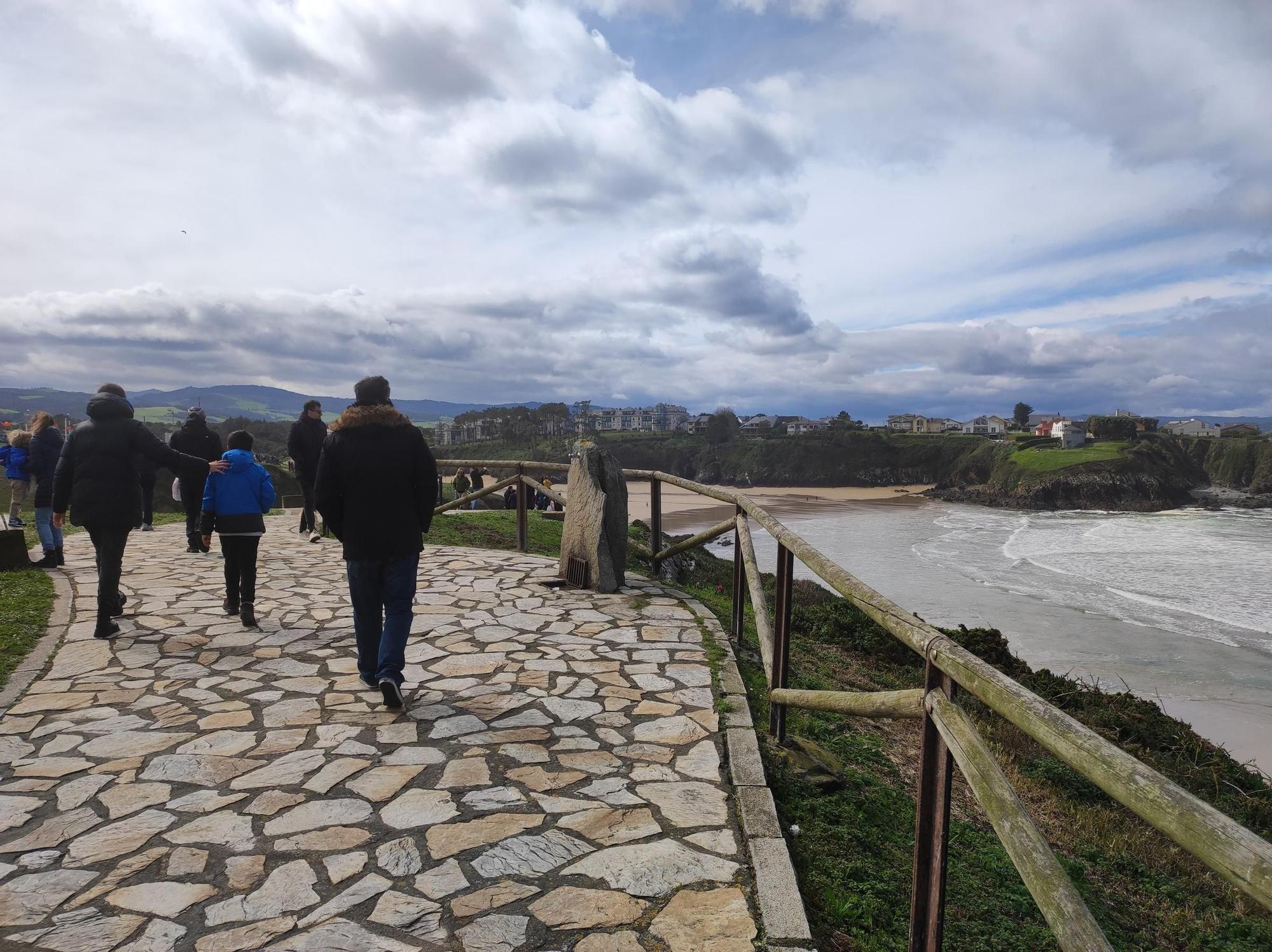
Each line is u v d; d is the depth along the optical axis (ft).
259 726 12.42
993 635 33.32
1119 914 13.51
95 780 10.47
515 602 21.35
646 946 7.26
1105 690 52.80
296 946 7.12
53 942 7.12
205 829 9.22
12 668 15.14
